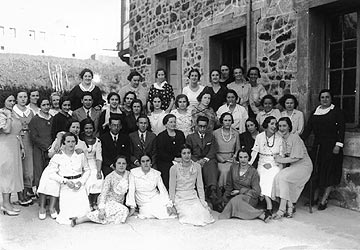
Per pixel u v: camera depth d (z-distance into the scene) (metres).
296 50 5.37
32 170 5.11
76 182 4.50
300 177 4.57
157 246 3.65
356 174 4.77
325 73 5.32
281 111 5.58
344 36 5.11
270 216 4.46
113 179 4.54
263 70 5.90
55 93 5.53
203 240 3.80
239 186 4.75
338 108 4.79
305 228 4.14
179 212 4.44
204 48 7.07
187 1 7.56
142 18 9.40
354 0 4.72
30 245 3.68
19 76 14.30
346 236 3.88
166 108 6.01
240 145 5.23
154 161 5.16
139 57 9.60
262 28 5.88
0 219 4.46
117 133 5.08
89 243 3.72
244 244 3.69
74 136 4.57
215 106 5.67
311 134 5.23
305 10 5.18
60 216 4.38
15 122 4.67
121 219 4.34
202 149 5.08
